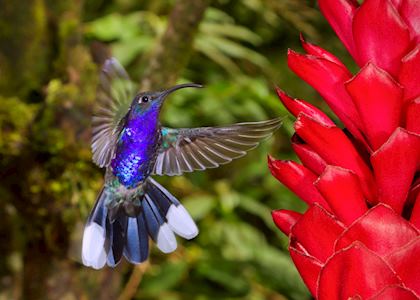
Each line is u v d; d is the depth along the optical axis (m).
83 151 1.96
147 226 1.71
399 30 1.57
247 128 1.72
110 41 2.33
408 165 1.57
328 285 1.56
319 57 1.59
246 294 2.35
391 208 1.56
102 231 1.71
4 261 1.97
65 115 1.96
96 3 2.50
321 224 1.58
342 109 1.60
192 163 1.74
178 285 2.37
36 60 1.98
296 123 1.59
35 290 1.98
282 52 2.72
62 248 1.97
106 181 1.73
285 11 2.55
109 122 1.75
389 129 1.58
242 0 2.47
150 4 2.46
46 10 1.98
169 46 1.99
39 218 1.97
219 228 2.34
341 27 1.60
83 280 1.98
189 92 2.26
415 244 1.55
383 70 1.57
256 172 2.37
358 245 1.55
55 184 1.96
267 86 2.58
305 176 1.61
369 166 1.61
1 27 1.97
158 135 1.74
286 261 2.36
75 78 1.97
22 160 1.95
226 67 2.33
